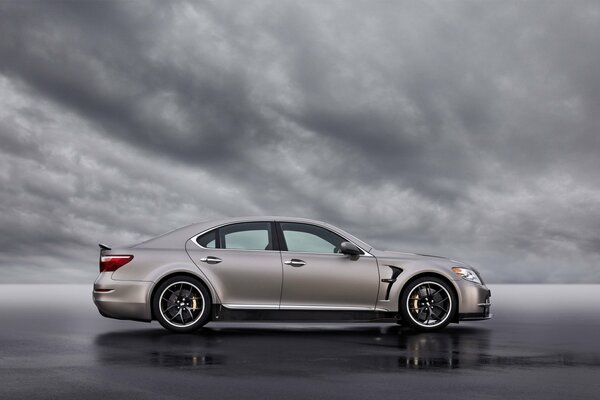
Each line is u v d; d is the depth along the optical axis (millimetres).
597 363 6254
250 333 8750
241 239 8945
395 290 8906
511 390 5047
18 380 5371
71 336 8266
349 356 6645
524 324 9977
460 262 9312
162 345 7434
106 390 5012
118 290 8594
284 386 5168
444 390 5043
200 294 8680
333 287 8820
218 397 4805
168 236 8883
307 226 9141
